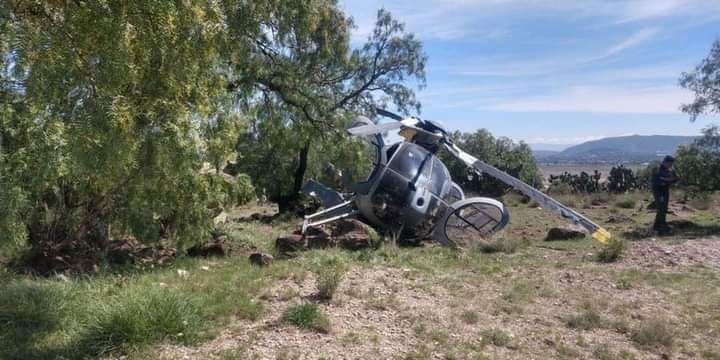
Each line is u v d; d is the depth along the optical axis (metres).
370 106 23.75
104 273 7.85
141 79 5.21
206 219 9.77
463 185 28.58
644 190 25.02
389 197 12.53
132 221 9.05
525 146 29.67
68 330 5.28
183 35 5.21
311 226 12.41
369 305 6.46
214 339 5.21
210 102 7.82
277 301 6.54
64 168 6.70
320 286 6.73
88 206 9.04
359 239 11.15
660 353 5.34
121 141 4.68
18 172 7.01
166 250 10.26
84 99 4.70
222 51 8.38
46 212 8.79
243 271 8.20
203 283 7.27
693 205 18.77
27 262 8.43
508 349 5.32
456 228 12.23
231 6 10.02
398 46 24.56
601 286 7.86
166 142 5.66
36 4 4.65
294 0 13.90
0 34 4.41
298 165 21.05
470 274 8.58
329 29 16.59
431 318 6.11
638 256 10.04
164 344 4.96
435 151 14.02
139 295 5.53
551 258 10.20
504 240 11.42
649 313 6.59
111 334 4.89
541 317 6.37
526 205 21.91
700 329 6.07
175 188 8.80
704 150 16.02
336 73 19.88
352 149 14.02
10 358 4.63
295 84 14.99
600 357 5.15
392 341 5.35
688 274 8.66
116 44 4.51
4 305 5.47
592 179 26.53
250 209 25.05
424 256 10.19
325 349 5.05
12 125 7.07
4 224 6.63
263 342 5.17
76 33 4.55
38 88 4.55
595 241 12.30
